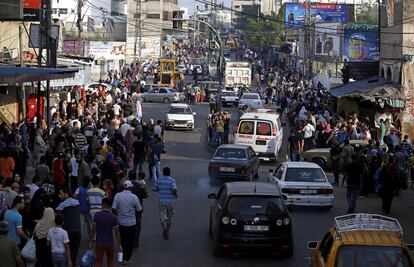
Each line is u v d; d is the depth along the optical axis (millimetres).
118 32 94000
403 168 28531
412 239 20531
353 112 44031
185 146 43312
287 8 117812
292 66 108438
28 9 34781
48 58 32500
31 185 17766
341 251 11758
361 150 30484
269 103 69812
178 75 86812
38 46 34125
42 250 14797
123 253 16875
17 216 14617
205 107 69312
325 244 12875
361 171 23969
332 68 81750
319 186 23922
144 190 18750
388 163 24672
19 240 14773
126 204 16734
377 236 12141
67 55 48656
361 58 79625
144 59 118625
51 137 29641
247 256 17953
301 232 20875
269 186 18547
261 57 144000
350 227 12633
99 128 34562
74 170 23953
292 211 24438
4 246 12672
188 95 73000
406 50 44500
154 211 23969
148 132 31984
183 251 18422
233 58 154000
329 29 81188
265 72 103062
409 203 27047
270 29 139125
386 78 48531
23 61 34656
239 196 17719
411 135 43750
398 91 43562
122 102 52688
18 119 39625
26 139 31516
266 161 38438
